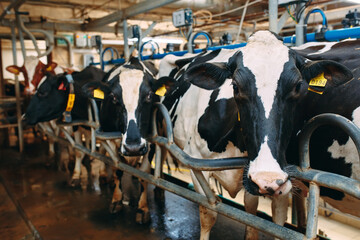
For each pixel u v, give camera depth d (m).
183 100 2.47
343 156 1.43
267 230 1.49
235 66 1.53
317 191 1.30
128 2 7.57
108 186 4.47
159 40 8.95
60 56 9.88
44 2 7.34
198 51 3.66
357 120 1.36
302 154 1.35
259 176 1.27
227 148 1.96
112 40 11.13
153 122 2.32
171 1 3.61
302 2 2.39
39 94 3.91
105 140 2.79
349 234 3.35
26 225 3.47
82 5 7.70
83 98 3.87
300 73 1.41
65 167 5.46
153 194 4.09
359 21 3.48
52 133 4.71
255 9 6.78
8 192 4.43
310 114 1.57
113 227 3.24
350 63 1.54
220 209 1.78
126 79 2.49
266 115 1.35
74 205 3.82
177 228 3.17
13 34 6.68
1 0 6.75
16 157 6.21
